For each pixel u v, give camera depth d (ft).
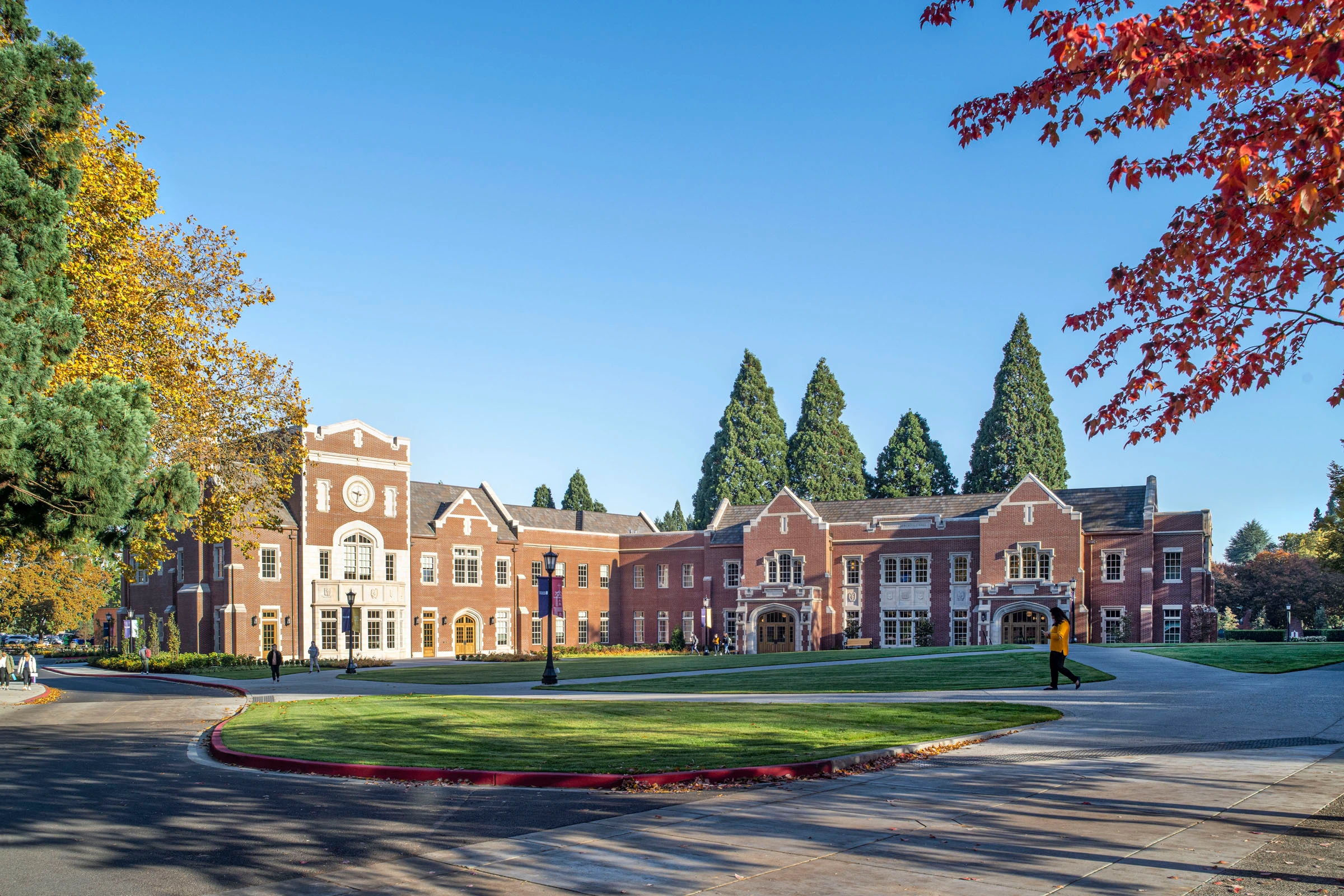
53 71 66.44
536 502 360.69
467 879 26.81
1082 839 29.04
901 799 35.45
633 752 46.73
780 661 133.18
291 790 41.16
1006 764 42.32
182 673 162.91
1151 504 191.72
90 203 83.66
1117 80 31.78
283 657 186.80
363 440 202.49
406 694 92.07
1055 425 266.16
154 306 101.60
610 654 221.66
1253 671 86.07
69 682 149.69
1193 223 34.91
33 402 58.95
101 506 59.00
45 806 37.93
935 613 207.10
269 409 113.70
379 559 202.90
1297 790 35.24
